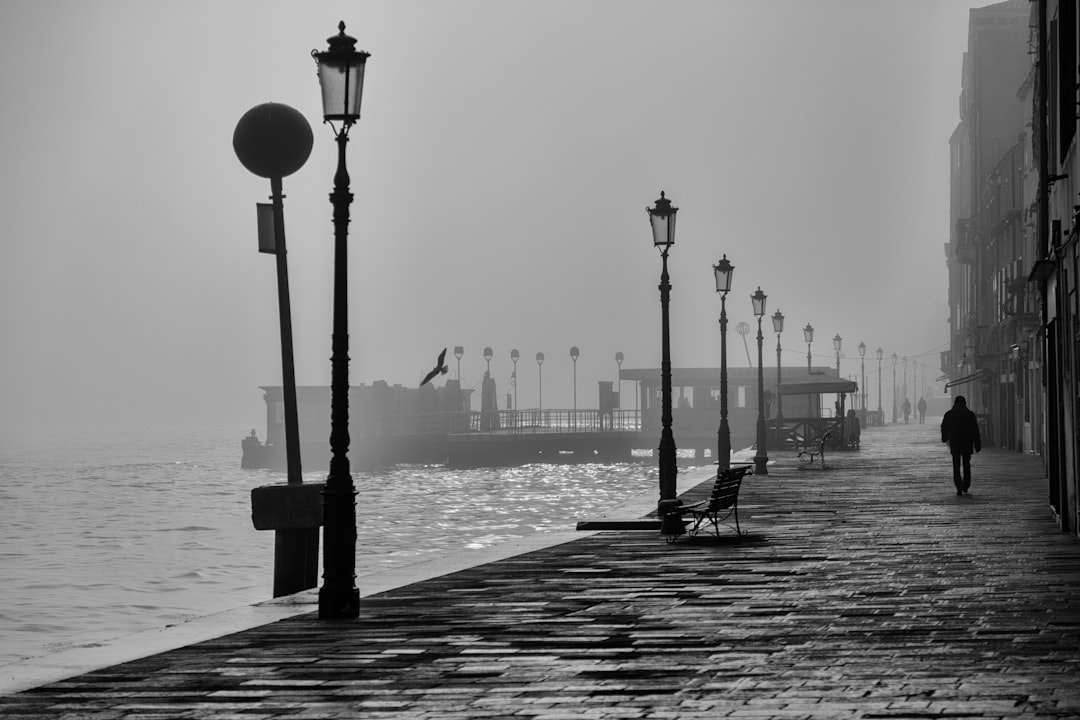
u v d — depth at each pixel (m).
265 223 24.05
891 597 17.38
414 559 37.69
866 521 28.88
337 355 17.23
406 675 12.95
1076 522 24.62
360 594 18.95
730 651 13.77
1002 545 23.48
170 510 67.81
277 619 16.77
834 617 15.82
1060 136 31.34
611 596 18.16
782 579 19.45
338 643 14.85
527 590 18.97
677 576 20.17
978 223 86.06
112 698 12.15
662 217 33.06
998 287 72.06
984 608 16.25
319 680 12.79
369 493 75.00
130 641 15.15
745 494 38.12
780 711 10.97
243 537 52.12
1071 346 24.56
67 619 29.22
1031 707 10.84
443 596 18.53
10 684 12.80
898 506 32.94
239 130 23.72
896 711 10.81
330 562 16.91
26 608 30.80
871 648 13.70
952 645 13.76
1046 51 37.94
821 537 25.56
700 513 25.75
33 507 69.62
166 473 106.81
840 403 72.75
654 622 15.80
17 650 24.73
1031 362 57.19
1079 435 23.88
